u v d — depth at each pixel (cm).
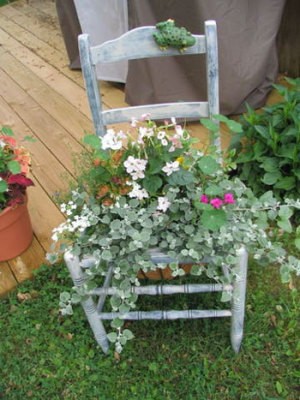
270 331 142
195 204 99
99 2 251
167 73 229
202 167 103
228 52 215
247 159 182
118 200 108
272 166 174
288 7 245
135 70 243
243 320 131
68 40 311
